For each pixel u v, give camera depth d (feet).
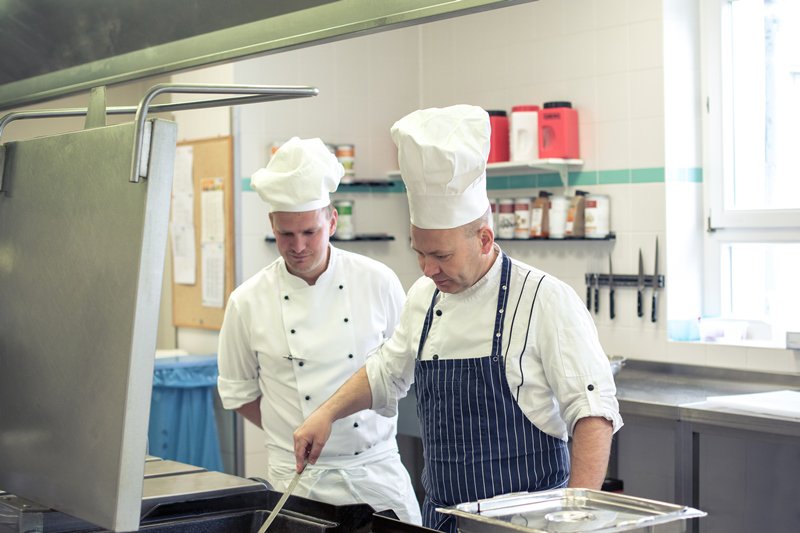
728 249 13.20
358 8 4.99
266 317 8.41
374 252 15.48
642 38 12.89
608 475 13.65
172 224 15.48
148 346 4.39
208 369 13.70
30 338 5.07
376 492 8.25
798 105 12.55
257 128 14.38
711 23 12.96
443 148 5.87
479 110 6.15
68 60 7.13
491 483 6.47
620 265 13.32
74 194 4.80
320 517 5.77
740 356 12.29
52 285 4.91
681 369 12.74
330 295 8.41
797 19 12.48
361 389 7.14
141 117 4.35
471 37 15.06
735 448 12.62
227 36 5.76
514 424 6.46
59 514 5.44
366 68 15.29
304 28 5.27
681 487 10.75
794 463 12.07
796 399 10.53
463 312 6.62
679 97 12.87
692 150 13.08
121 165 4.48
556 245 14.14
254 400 8.77
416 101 15.83
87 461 4.54
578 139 13.66
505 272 6.54
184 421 13.62
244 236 14.35
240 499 6.14
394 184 15.61
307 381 8.32
